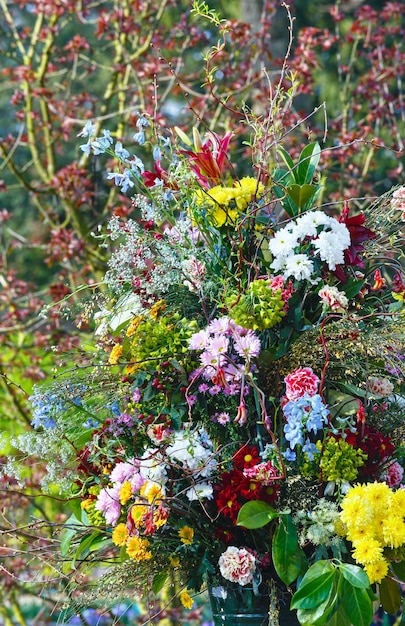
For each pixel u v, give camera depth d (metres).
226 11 7.61
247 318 1.88
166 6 4.38
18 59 4.34
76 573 2.13
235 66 4.26
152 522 1.85
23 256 9.66
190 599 2.02
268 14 4.68
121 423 2.00
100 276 4.01
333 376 1.97
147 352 1.96
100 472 2.04
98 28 4.15
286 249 1.91
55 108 4.20
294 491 1.86
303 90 4.16
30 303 3.96
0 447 2.21
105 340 2.15
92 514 2.01
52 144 4.24
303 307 1.98
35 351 3.86
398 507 1.78
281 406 1.91
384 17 4.55
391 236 2.07
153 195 2.12
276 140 2.08
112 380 2.08
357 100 4.56
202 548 1.94
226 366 1.91
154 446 2.01
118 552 2.13
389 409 2.01
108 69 4.25
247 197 2.01
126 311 2.07
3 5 4.37
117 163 3.88
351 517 1.77
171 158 2.11
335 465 1.83
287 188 2.02
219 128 4.32
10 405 3.84
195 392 1.95
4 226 4.23
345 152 4.11
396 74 4.43
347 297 1.97
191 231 2.04
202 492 1.87
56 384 2.06
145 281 2.00
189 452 1.87
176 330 2.01
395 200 2.08
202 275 1.99
